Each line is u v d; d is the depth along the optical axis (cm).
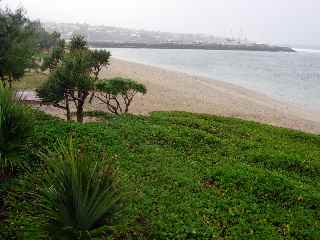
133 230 991
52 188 832
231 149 1739
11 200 1068
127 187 920
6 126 1127
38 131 1557
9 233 944
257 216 1151
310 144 2153
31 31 2547
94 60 3159
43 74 4297
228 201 1217
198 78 6706
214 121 2364
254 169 1490
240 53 19450
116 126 1841
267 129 2355
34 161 1298
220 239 1000
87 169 815
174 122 2138
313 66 12162
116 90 2406
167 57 13800
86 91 2167
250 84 6788
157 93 4372
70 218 804
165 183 1294
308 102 5075
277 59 15625
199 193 1248
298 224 1141
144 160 1466
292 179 1490
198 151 1672
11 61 2194
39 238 862
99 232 796
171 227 1018
